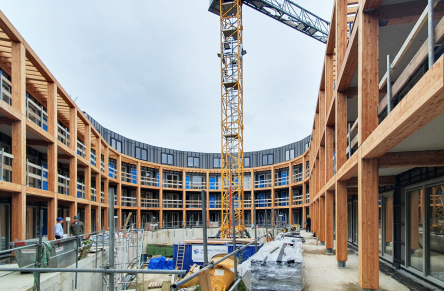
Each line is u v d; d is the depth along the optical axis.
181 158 38.72
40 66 11.00
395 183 8.70
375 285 5.46
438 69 2.67
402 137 4.16
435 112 3.21
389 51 7.49
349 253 11.91
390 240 9.35
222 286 8.54
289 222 32.09
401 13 5.44
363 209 5.59
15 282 7.16
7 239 11.14
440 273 6.26
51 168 12.29
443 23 3.17
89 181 18.05
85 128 18.28
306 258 10.52
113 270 3.64
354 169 6.65
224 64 32.31
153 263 17.56
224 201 31.58
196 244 15.06
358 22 5.91
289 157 35.75
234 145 31.78
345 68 7.30
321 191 14.26
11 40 9.54
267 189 36.00
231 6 31.98
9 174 11.80
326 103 10.69
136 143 33.50
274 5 31.86
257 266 6.10
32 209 13.62
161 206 33.38
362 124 5.55
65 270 3.95
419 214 7.32
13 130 9.55
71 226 11.38
